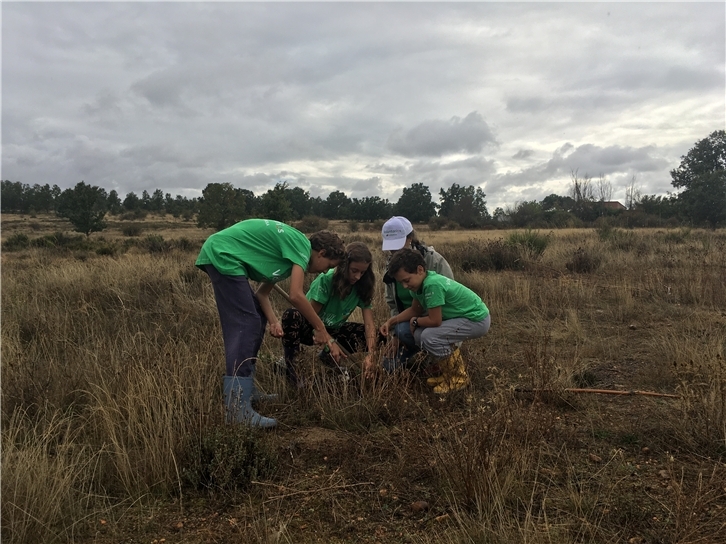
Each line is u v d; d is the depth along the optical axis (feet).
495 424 8.90
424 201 304.09
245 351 10.66
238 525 7.39
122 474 8.38
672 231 74.69
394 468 8.82
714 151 213.66
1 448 8.21
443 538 6.96
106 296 23.17
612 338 17.62
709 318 19.58
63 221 225.76
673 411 10.61
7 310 18.62
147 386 10.05
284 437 10.34
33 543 6.88
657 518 7.29
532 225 149.07
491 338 17.90
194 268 30.71
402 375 11.75
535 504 7.67
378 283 25.27
